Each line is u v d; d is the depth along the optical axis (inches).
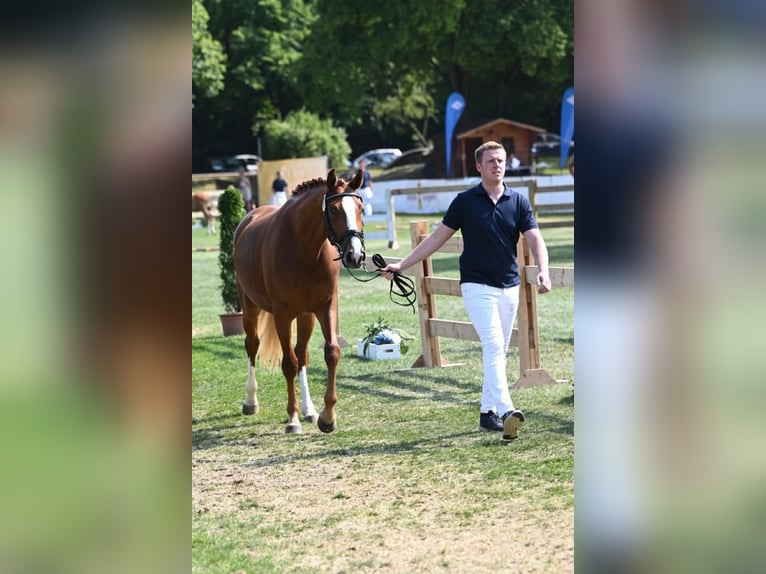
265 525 295.4
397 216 2027.6
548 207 1134.4
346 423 447.5
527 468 345.7
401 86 2876.5
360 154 3612.2
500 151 377.1
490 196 378.3
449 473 346.0
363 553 262.2
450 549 261.0
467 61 2474.2
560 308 787.4
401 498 318.0
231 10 3085.6
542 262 372.5
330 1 2356.1
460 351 637.9
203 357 657.6
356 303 885.8
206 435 439.5
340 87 2493.8
